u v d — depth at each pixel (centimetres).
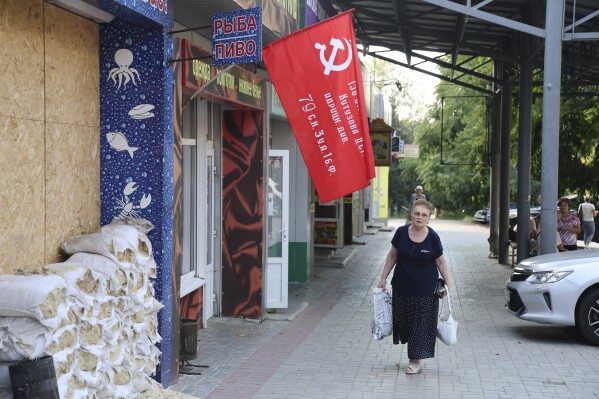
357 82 805
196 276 991
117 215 686
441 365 830
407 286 780
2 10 524
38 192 575
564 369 816
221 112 1065
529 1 1431
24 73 554
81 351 507
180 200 728
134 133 682
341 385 743
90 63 666
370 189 3238
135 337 611
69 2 595
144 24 676
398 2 1359
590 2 1275
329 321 1101
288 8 1019
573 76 1872
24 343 451
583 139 2081
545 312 941
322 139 795
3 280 476
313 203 1617
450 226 3962
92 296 535
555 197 1095
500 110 2141
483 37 1848
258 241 1068
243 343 932
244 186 1067
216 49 676
